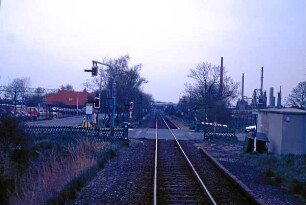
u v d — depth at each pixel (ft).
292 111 86.33
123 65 220.02
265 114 98.32
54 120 224.33
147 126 222.69
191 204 42.52
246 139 97.81
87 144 85.61
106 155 81.10
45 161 65.36
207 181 57.26
